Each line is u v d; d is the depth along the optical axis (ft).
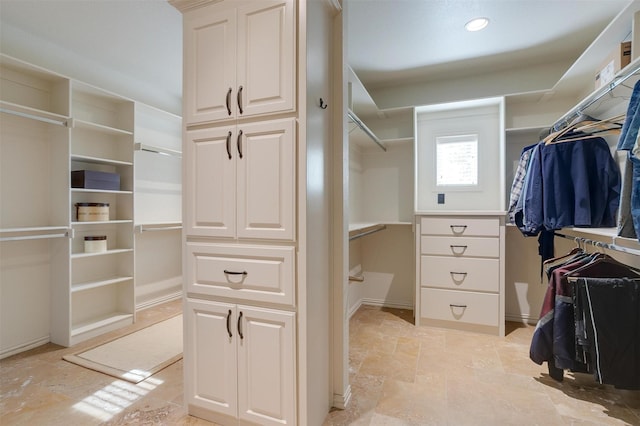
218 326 4.96
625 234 4.51
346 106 5.69
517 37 7.91
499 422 5.12
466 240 8.95
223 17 4.88
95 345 8.05
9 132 7.54
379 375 6.61
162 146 11.51
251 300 4.74
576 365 5.76
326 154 5.31
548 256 8.24
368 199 11.55
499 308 8.66
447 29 7.59
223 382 4.95
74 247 8.72
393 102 10.89
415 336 8.66
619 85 5.55
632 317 5.08
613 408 5.46
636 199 4.11
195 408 5.19
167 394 5.90
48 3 6.69
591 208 6.72
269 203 4.61
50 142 8.21
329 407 5.42
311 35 4.66
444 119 10.49
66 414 5.32
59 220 8.07
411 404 5.61
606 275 5.78
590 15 7.00
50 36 8.00
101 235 9.32
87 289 8.96
